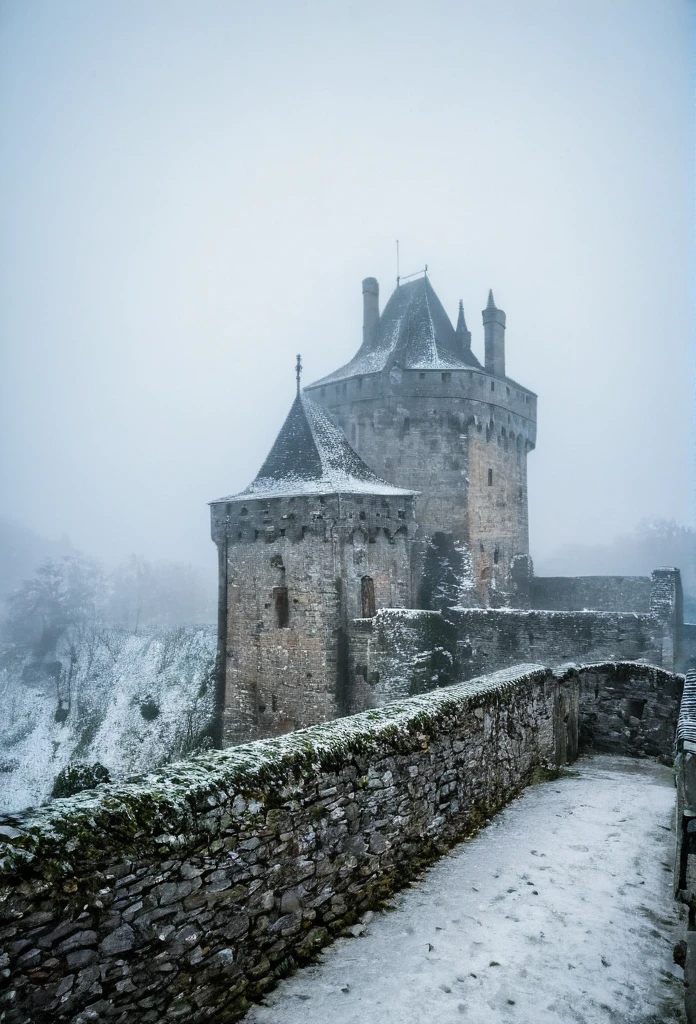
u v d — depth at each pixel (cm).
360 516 2962
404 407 3850
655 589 2683
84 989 416
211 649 4684
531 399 4553
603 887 671
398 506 3102
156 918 456
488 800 891
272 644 3020
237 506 3148
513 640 2769
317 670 2870
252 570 3100
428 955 547
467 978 514
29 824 417
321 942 572
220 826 506
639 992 500
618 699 1255
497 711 937
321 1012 480
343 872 611
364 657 2831
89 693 5141
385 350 4141
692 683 1038
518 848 778
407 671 2769
